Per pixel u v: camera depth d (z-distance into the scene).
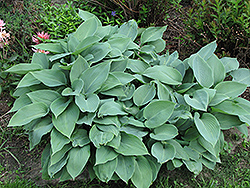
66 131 1.91
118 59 2.33
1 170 2.47
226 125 2.23
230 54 3.10
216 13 3.06
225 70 2.57
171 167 2.21
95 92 2.15
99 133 1.95
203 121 2.11
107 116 2.06
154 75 2.34
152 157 2.17
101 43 2.42
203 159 2.24
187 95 2.17
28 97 2.28
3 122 2.87
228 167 2.45
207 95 2.12
